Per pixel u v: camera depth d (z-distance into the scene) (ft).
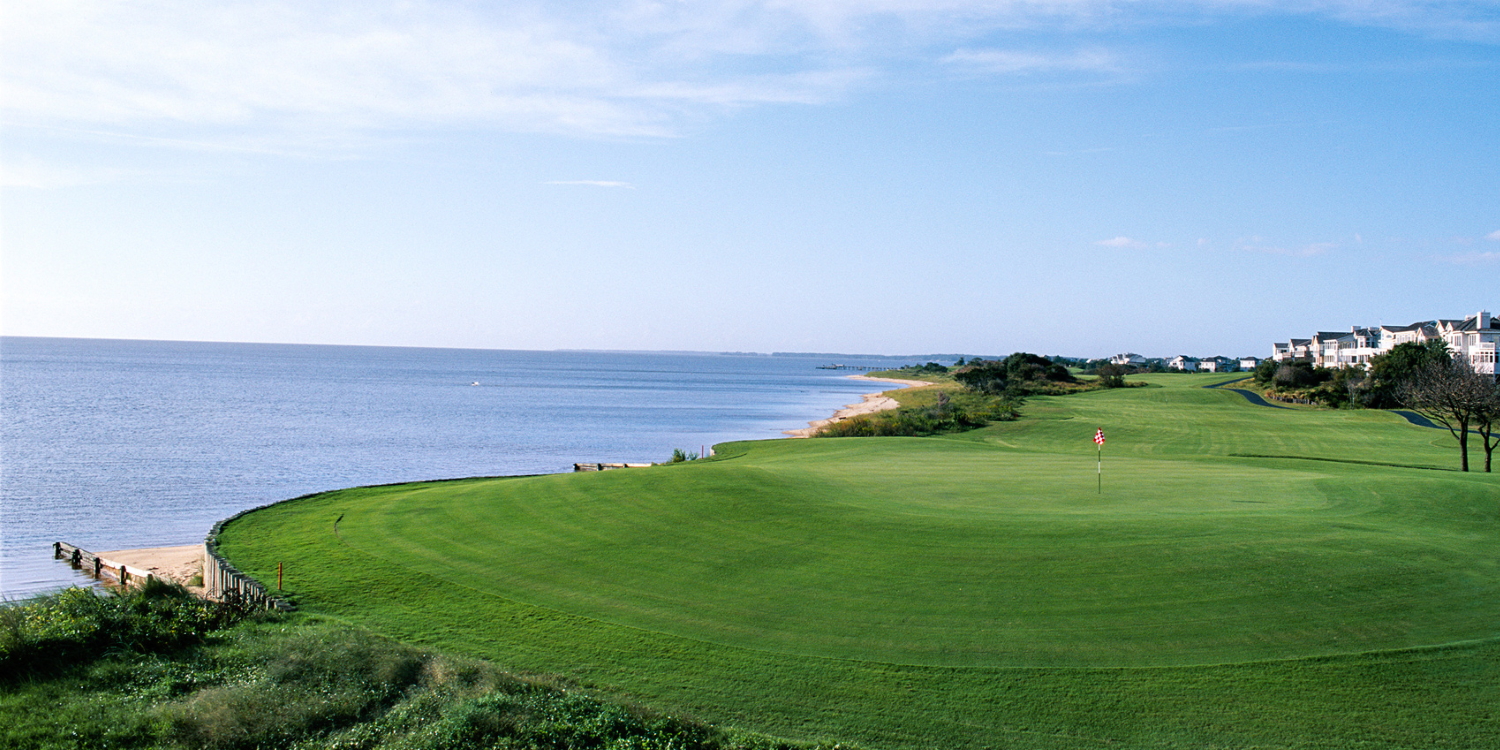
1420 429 225.15
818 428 263.49
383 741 40.19
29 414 293.23
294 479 173.58
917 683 46.11
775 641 51.65
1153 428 235.20
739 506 82.38
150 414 308.19
